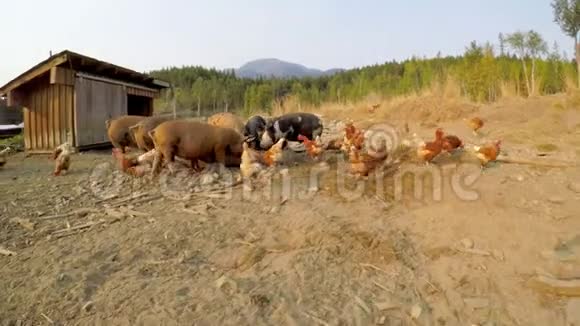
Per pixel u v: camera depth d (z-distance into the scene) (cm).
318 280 345
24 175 780
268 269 369
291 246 410
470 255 361
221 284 342
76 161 931
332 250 392
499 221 406
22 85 1094
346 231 428
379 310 302
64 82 1037
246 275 359
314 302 314
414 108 1138
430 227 422
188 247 420
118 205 560
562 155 619
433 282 332
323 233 427
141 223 489
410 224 438
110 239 444
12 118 2352
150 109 1588
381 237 410
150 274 368
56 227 484
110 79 1236
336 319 293
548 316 280
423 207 475
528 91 1158
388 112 1221
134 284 348
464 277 330
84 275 363
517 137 761
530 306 291
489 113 979
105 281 356
